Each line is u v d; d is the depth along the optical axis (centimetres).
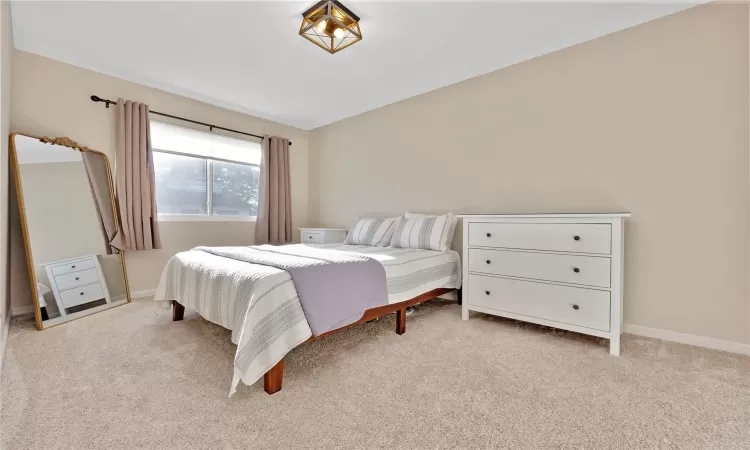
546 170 250
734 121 182
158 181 328
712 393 136
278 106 362
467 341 196
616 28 217
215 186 370
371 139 375
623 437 109
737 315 181
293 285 149
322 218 433
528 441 106
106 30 221
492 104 280
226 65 269
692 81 194
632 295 214
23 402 125
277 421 116
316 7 195
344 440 106
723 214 185
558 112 245
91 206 270
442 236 273
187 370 154
